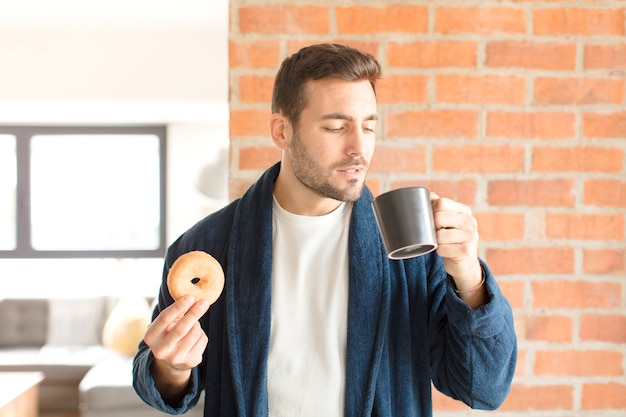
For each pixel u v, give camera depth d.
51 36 5.32
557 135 1.71
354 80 1.15
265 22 1.68
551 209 1.71
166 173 6.69
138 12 4.84
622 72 1.72
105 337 5.36
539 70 1.71
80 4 4.62
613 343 1.72
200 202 6.66
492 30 1.70
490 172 1.71
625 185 1.72
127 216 6.75
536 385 1.72
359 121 1.15
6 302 5.68
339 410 1.24
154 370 1.20
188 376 1.22
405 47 1.70
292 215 1.30
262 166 1.69
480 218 1.71
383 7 1.69
